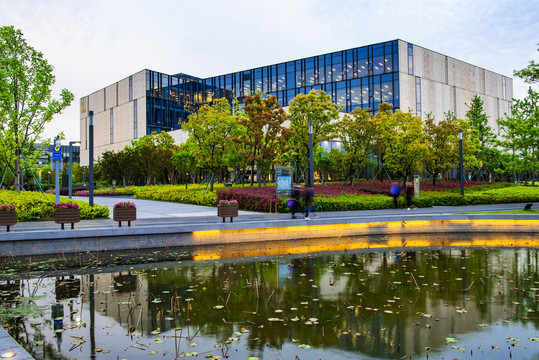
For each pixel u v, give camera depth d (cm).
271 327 546
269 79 5950
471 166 3797
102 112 7244
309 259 1062
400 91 4931
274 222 1440
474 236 1497
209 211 2112
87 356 455
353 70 5291
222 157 2836
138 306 653
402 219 1623
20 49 2122
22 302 682
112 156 4722
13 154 2169
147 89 6128
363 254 1137
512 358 443
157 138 4881
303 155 2909
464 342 490
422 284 781
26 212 1642
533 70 2034
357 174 3931
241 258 1084
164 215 1875
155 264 1009
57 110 2198
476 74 6359
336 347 475
